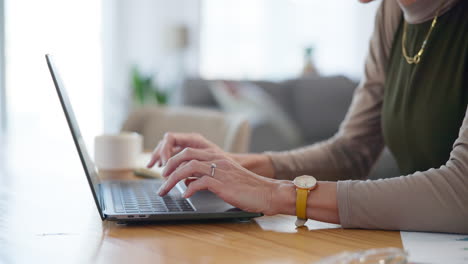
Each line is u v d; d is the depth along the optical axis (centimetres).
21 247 85
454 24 126
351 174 152
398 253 70
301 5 683
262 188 103
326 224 102
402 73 137
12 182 144
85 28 598
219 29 670
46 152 237
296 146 459
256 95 464
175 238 91
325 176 147
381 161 287
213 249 84
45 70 578
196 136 146
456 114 124
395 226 97
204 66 668
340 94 496
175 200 112
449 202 95
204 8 663
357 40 693
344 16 691
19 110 570
